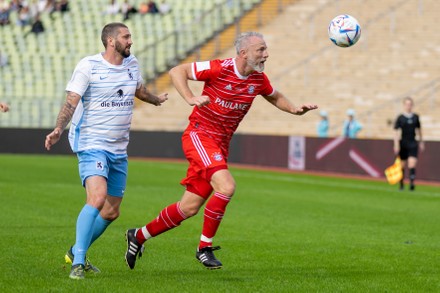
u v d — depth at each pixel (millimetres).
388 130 109250
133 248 31703
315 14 132250
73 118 30547
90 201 29422
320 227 47656
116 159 30641
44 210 51688
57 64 135500
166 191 67562
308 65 123875
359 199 65500
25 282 28953
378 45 123938
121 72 30219
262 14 134875
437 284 30688
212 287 28922
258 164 103500
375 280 31156
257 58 30141
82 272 29516
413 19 126562
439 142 85250
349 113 97438
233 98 30734
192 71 30578
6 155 115000
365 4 131125
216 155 30484
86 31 140375
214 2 141250
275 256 36719
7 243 38344
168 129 122750
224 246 39438
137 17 140125
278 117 117688
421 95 112438
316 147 96438
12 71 134875
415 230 47281
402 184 75812
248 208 56906
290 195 67250
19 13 144250
